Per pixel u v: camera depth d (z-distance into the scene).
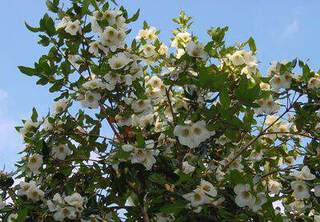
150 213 1.57
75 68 1.85
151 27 2.11
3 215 1.64
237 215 1.44
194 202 1.42
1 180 1.72
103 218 1.60
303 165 1.71
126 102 1.76
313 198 1.65
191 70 1.72
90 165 1.79
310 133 1.80
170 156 1.76
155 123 1.94
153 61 2.03
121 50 1.84
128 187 1.63
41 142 1.72
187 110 1.79
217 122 1.57
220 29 1.92
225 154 1.85
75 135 1.82
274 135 2.01
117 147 1.66
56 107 1.82
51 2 1.85
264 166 1.86
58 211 1.53
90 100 1.74
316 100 1.73
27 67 1.75
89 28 1.83
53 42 1.83
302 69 1.72
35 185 1.64
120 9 1.87
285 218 1.67
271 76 1.77
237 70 1.86
